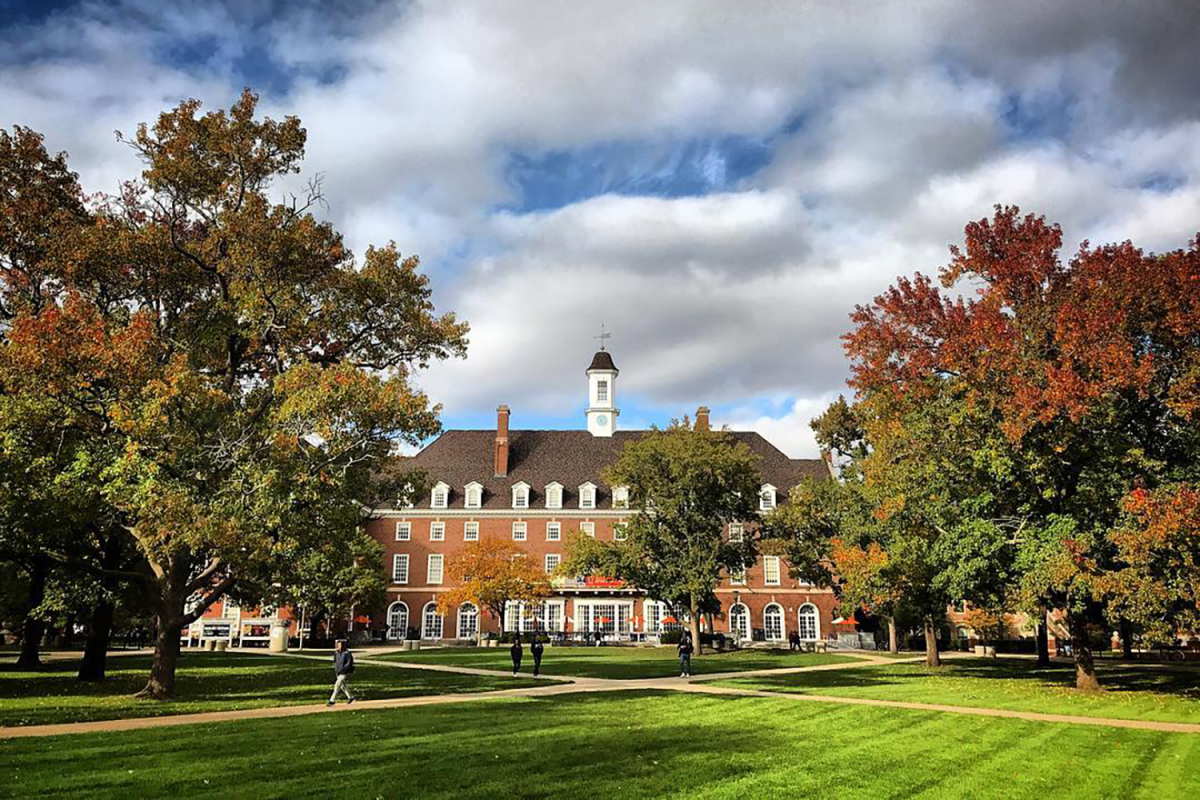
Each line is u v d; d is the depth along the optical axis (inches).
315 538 1024.9
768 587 3029.0
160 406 856.9
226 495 900.6
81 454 863.7
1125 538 943.7
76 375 876.0
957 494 1251.8
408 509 3093.0
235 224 1042.7
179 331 1118.4
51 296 1070.4
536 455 3336.6
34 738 606.2
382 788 450.3
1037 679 1304.1
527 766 514.3
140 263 1059.9
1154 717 802.8
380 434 1035.9
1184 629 1060.5
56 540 1079.6
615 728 682.8
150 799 421.1
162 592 998.4
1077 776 513.0
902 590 1497.3
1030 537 1119.6
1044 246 1183.6
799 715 791.7
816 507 2034.9
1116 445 1087.6
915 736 662.5
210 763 512.1
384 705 864.9
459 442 3388.3
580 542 2122.3
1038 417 1039.6
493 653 1985.7
